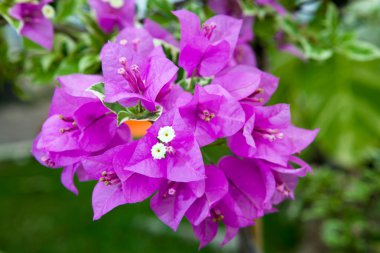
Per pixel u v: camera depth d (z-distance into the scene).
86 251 1.43
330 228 0.78
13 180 2.27
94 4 0.47
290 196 0.38
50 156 0.35
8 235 1.59
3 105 3.05
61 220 1.69
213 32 0.38
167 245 1.40
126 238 1.48
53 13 0.46
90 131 0.35
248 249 0.57
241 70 0.38
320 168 0.84
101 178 0.33
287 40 0.53
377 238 0.79
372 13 0.70
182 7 0.51
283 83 0.73
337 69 0.76
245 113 0.36
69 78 0.36
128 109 0.34
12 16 0.45
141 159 0.32
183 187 0.34
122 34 0.39
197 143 0.32
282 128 0.36
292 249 1.24
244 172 0.36
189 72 0.37
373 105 0.78
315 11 0.56
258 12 0.49
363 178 0.82
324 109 0.79
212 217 0.36
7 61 0.58
